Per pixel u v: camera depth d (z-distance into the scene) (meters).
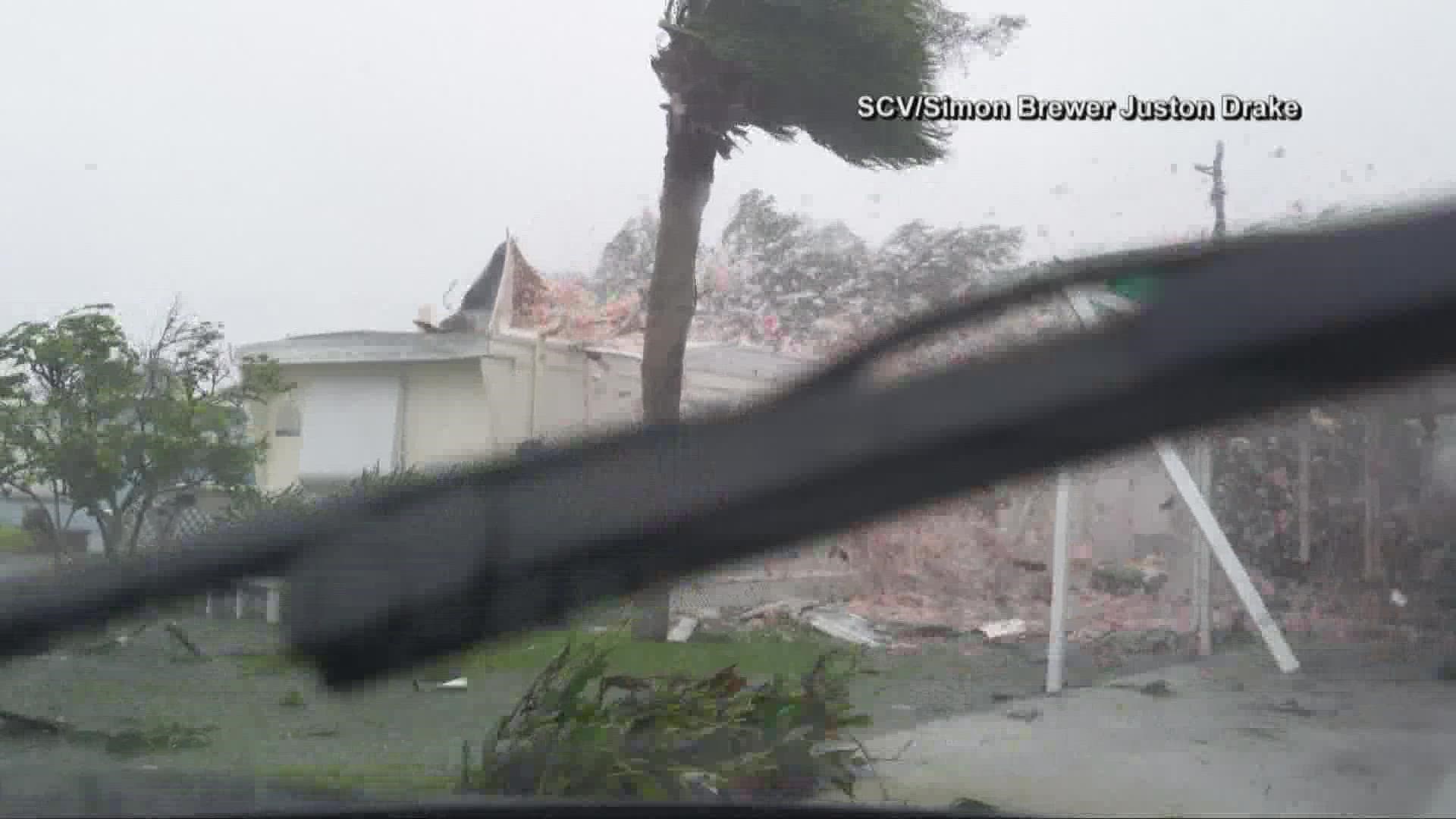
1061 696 7.91
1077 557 10.98
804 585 10.45
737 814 4.78
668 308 10.58
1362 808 5.64
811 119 10.72
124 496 12.04
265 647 8.98
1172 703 7.74
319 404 14.80
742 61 10.16
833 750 5.91
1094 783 5.97
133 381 12.34
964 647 9.49
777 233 12.84
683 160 10.66
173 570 9.66
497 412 13.73
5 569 10.13
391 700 7.84
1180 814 5.50
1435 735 6.93
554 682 6.07
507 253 14.36
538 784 5.33
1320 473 10.57
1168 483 10.70
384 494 9.19
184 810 4.24
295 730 7.01
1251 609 8.76
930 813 4.80
